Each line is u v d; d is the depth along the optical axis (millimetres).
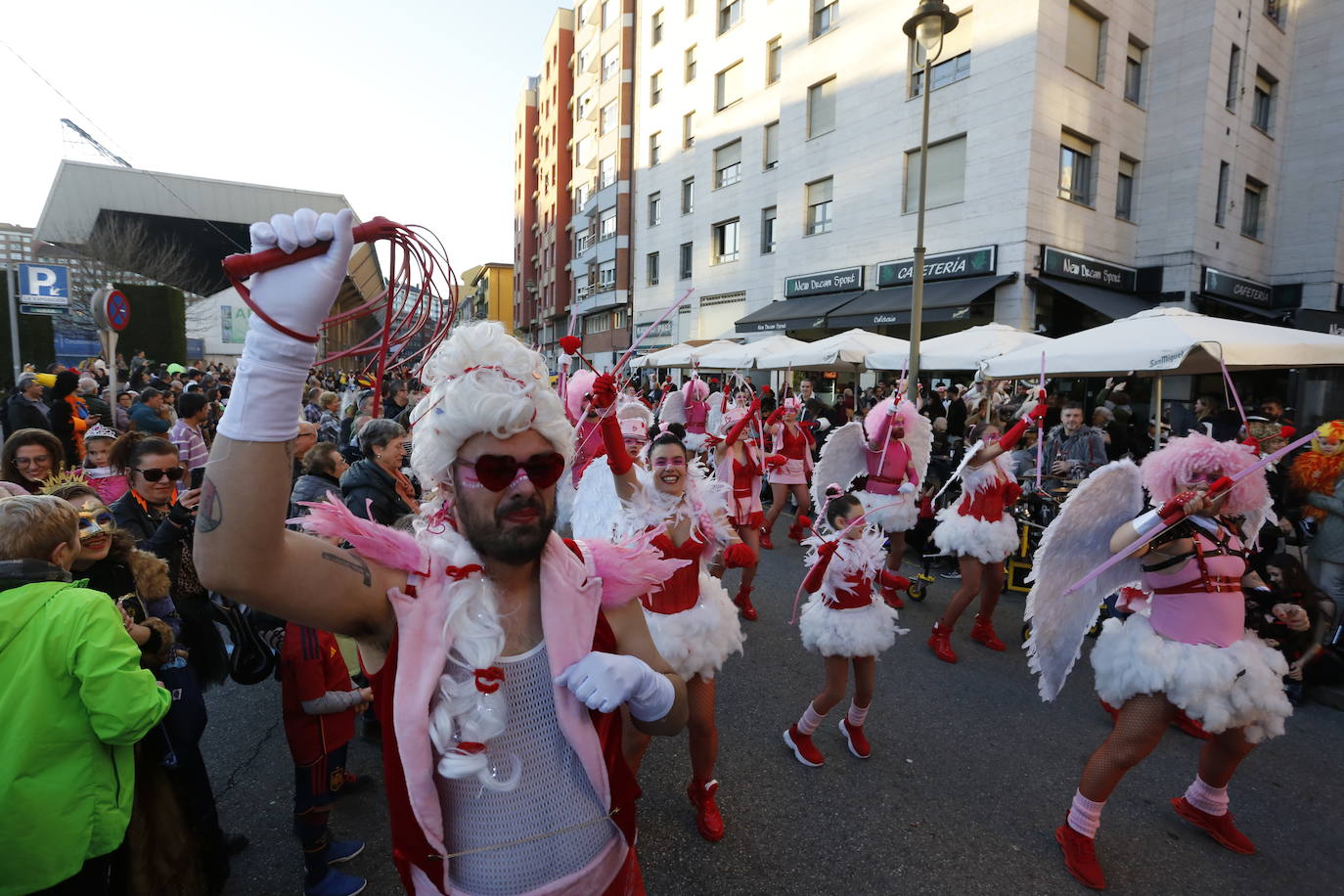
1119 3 15148
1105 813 3223
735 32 22625
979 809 3250
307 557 1086
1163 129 15953
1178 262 15789
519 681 1262
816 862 2881
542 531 1188
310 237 996
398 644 1145
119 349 21891
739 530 6691
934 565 7367
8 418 7609
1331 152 18016
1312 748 3781
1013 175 14211
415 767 1137
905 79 16422
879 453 6406
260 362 990
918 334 9055
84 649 1796
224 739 3766
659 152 27484
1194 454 2873
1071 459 6996
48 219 30062
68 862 1792
